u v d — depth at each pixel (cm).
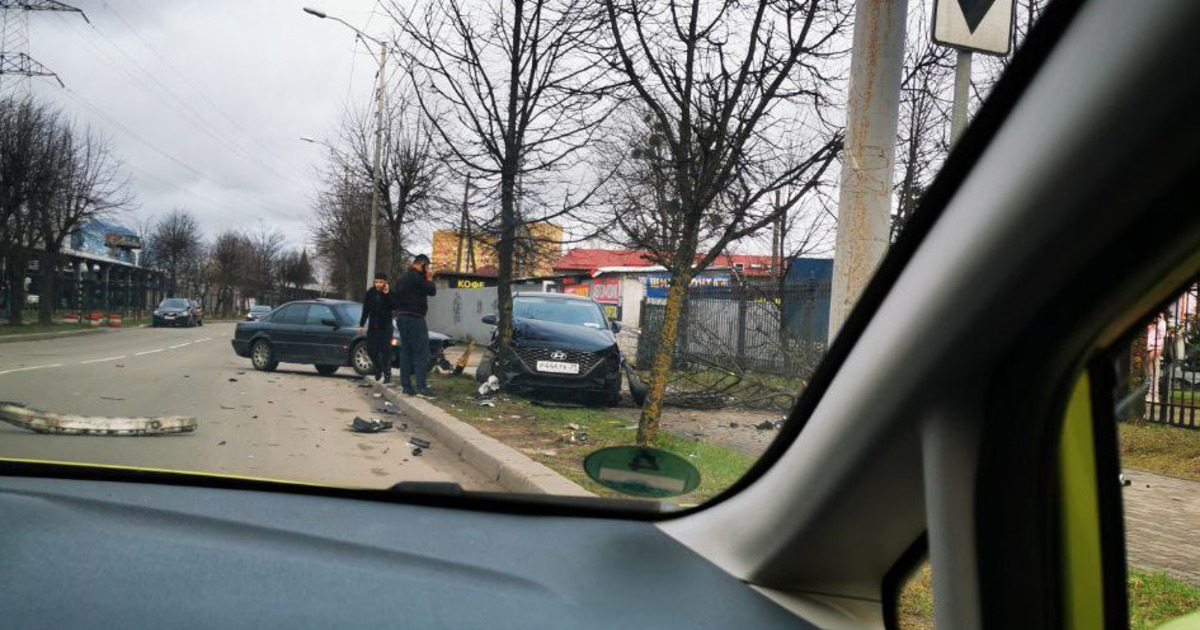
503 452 731
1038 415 132
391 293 1284
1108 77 105
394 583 151
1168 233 108
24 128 2997
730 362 1173
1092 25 109
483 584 158
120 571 140
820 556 175
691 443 670
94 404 1046
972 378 135
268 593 138
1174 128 100
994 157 125
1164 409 375
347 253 4550
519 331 1248
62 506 179
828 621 168
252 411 1071
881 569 175
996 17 388
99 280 4969
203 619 125
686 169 805
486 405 1137
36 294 4225
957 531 138
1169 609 242
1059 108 112
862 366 154
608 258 3744
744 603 166
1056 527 133
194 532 170
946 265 133
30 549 146
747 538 184
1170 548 312
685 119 771
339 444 842
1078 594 134
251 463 690
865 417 154
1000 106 124
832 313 402
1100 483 135
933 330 136
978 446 137
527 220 1199
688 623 152
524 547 187
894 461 155
